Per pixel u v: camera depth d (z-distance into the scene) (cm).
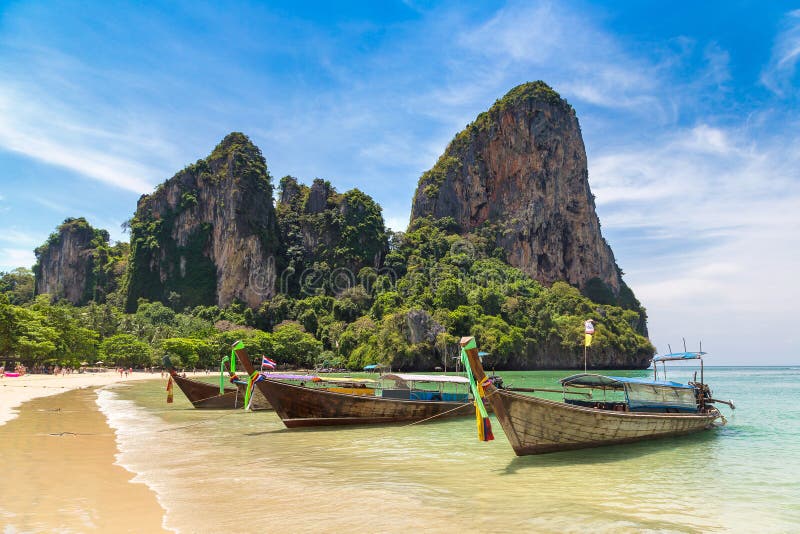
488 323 14412
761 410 4116
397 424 2953
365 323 14700
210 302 18300
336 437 2511
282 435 2572
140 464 1833
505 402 1811
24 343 7831
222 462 1889
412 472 1725
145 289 18662
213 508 1276
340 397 2803
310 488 1495
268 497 1391
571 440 2008
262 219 19125
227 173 19238
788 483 1631
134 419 3225
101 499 1323
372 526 1162
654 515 1280
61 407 3803
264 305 17400
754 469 1827
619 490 1520
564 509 1309
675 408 2544
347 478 1631
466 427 2867
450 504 1341
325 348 15488
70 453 1983
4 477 1523
